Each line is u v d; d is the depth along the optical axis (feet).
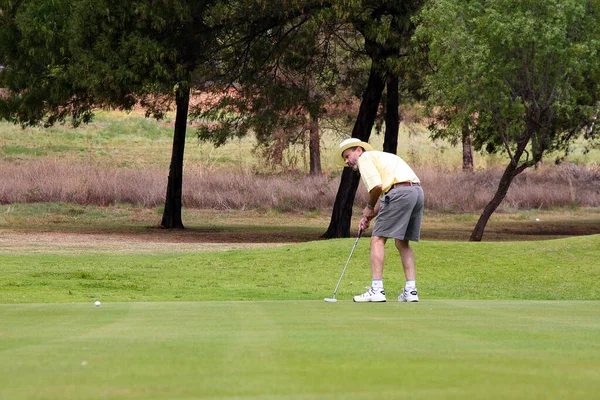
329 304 47.62
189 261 104.06
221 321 36.50
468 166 275.59
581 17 129.39
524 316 39.52
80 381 20.43
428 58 144.36
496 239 167.53
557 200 245.24
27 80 149.07
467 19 131.44
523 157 280.72
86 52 139.74
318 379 20.68
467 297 79.41
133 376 21.21
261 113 164.45
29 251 117.91
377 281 53.31
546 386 19.77
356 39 173.47
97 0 138.21
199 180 232.73
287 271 96.17
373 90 154.30
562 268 96.12
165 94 152.66
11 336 30.58
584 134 179.73
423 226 198.08
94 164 264.31
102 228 172.65
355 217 219.82
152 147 315.78
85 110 164.14
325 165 290.76
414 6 146.41
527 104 129.90
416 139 356.79
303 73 171.94
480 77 129.39
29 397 18.34
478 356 25.02
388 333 31.48
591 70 130.82
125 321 36.86
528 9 129.08
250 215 215.31
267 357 24.75
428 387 19.61
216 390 19.10
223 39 158.81
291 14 147.54
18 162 260.62
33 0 145.38
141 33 141.69
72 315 39.99
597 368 22.76
